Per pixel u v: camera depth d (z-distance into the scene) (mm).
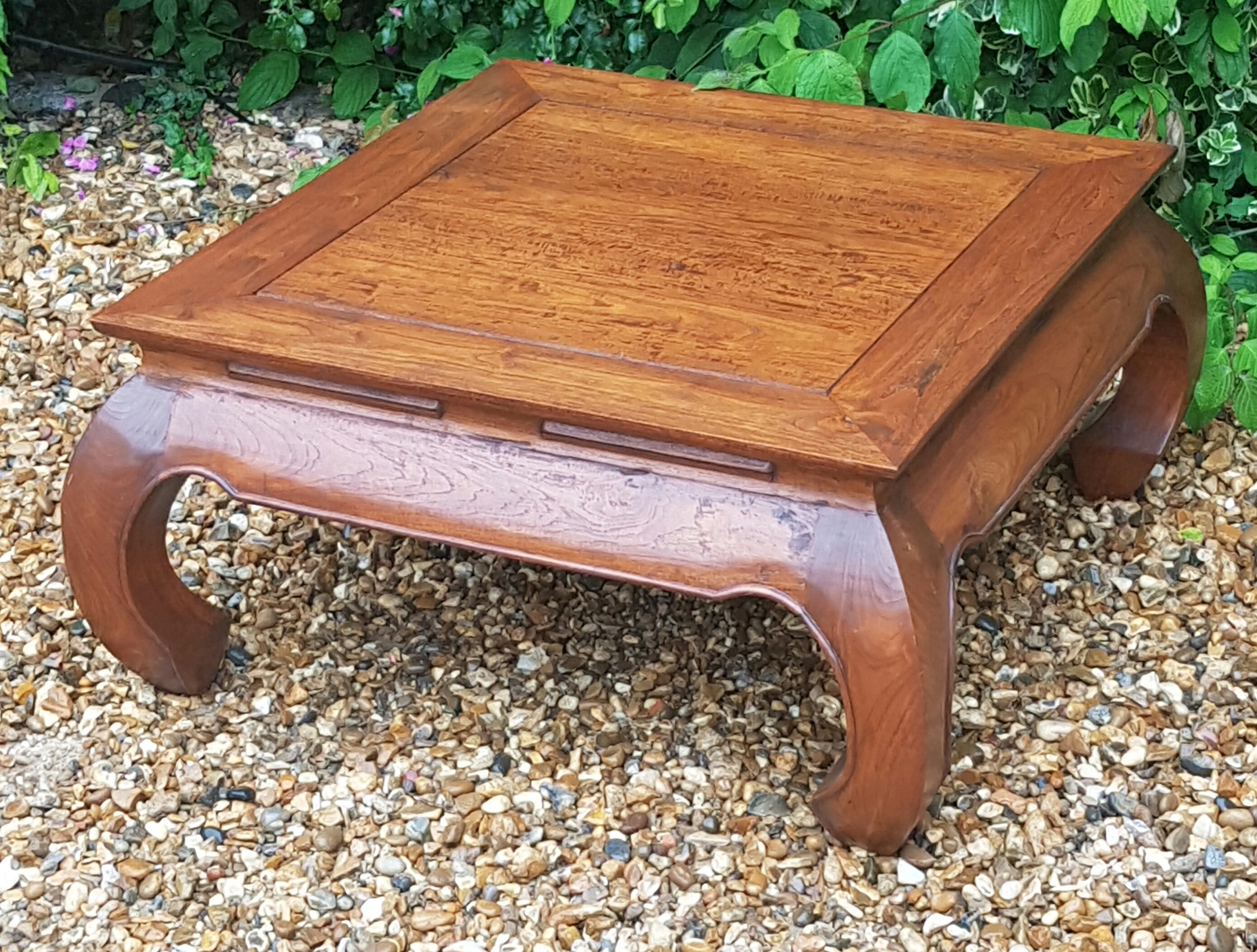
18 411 3008
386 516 1989
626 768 2219
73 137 3760
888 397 1844
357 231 2238
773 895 2027
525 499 1933
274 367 1994
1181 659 2385
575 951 1975
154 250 3393
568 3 3178
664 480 1883
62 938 2018
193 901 2059
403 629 2475
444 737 2279
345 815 2164
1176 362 2566
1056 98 3217
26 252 3379
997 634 2434
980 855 2076
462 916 2021
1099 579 2543
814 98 2855
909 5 3021
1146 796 2146
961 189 2328
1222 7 2990
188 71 3889
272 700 2357
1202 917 1983
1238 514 2699
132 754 2271
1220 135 3107
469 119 2576
